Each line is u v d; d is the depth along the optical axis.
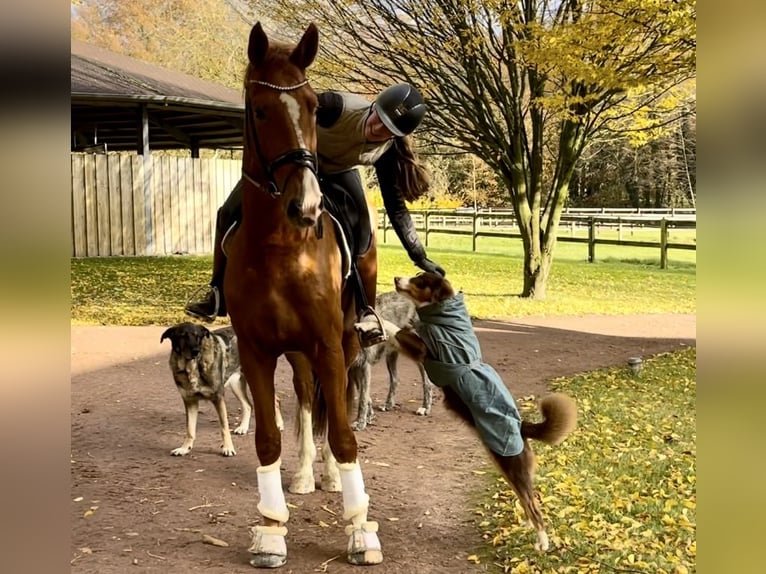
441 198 41.38
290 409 7.69
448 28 15.21
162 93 19.05
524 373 9.30
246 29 36.16
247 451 6.14
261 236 3.79
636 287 18.53
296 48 3.63
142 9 36.75
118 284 15.55
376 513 4.77
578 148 15.96
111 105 19.05
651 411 7.32
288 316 3.86
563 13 14.16
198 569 3.93
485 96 15.97
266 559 3.94
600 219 24.02
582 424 6.80
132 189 19.91
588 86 13.58
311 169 3.49
